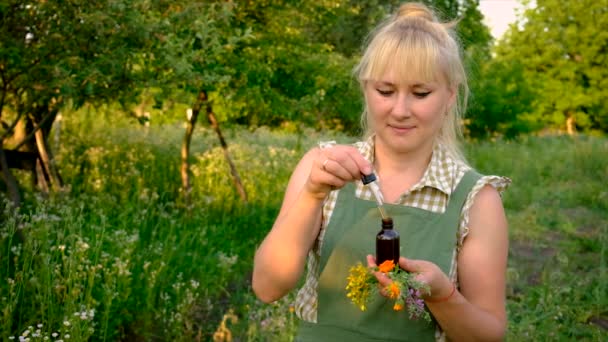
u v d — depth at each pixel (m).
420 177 1.59
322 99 6.13
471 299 1.50
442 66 1.43
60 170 6.44
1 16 4.05
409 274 1.31
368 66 1.49
